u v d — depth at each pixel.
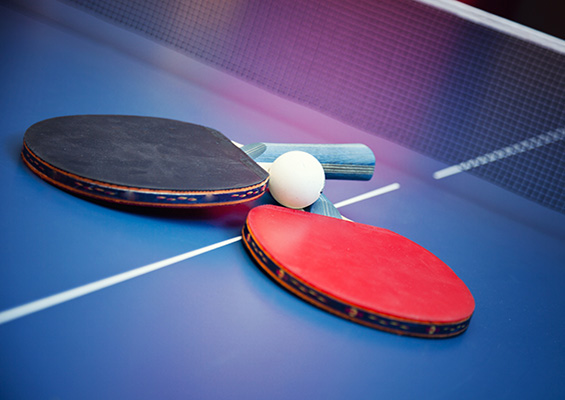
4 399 0.47
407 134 1.14
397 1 1.65
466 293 0.62
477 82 1.40
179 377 0.50
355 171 0.75
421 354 0.58
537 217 0.97
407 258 0.64
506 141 1.21
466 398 0.56
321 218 0.67
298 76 1.25
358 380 0.54
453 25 1.61
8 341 0.49
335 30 1.50
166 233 0.62
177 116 0.87
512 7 1.75
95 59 0.96
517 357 0.62
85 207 0.61
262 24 1.46
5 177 0.61
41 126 0.65
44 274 0.54
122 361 0.50
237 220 0.67
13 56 0.86
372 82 1.31
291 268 0.59
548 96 1.39
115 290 0.55
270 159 0.73
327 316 0.59
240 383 0.51
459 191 0.98
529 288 0.75
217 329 0.54
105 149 0.64
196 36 1.29
